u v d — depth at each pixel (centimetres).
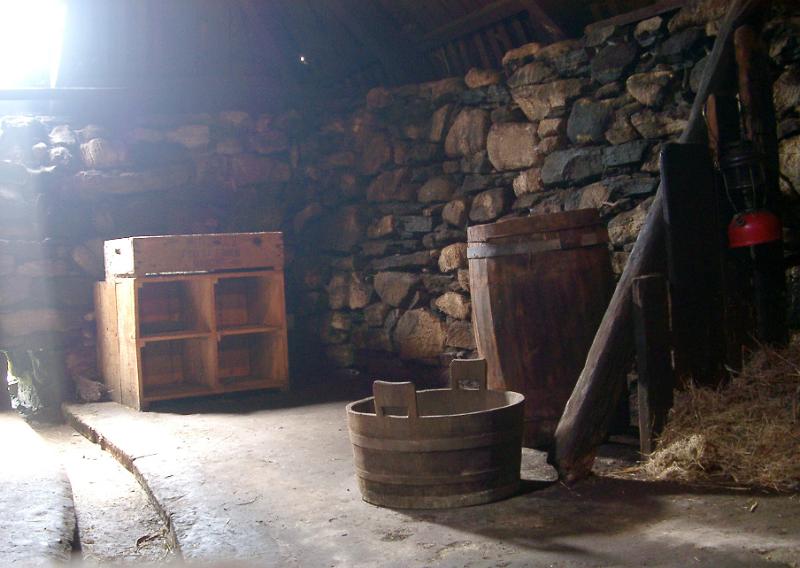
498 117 573
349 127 709
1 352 643
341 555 281
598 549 269
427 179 635
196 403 584
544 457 387
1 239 654
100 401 614
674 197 375
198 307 604
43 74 711
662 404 365
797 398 353
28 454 434
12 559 274
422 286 628
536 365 400
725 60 402
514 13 567
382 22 648
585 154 510
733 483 326
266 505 339
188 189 721
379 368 665
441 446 319
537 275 397
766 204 394
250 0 695
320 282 723
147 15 677
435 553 276
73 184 679
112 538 342
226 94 740
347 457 413
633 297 365
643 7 507
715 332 384
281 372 616
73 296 671
